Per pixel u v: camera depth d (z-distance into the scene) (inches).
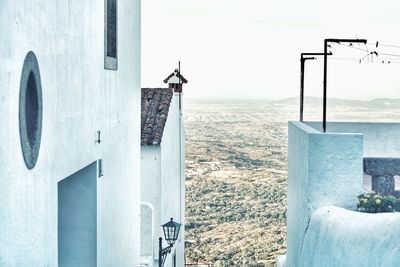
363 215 304.3
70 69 247.8
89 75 284.7
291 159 435.2
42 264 207.8
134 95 422.6
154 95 660.1
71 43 248.8
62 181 303.6
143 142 592.7
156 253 594.6
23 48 185.5
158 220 596.4
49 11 214.5
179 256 743.7
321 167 349.7
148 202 585.0
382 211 336.5
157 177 594.6
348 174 349.1
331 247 313.1
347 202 349.4
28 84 192.9
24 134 185.6
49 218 216.4
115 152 356.8
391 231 268.2
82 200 303.3
